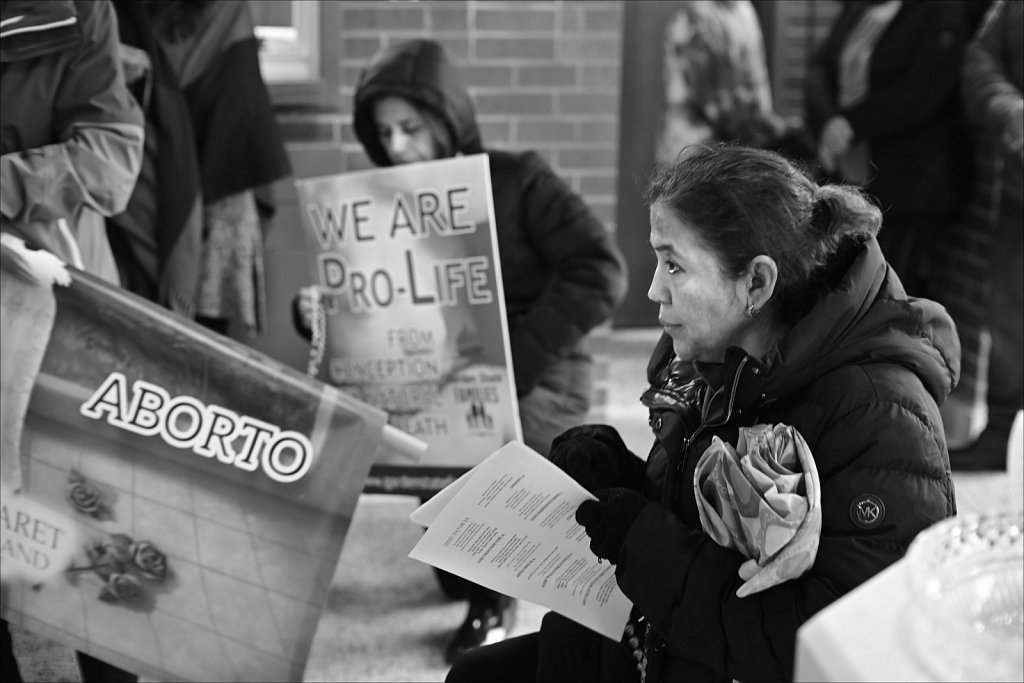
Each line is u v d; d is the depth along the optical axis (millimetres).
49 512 2889
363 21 4180
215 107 3721
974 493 4496
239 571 2924
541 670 2084
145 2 3639
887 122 5008
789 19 6051
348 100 4203
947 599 1154
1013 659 1095
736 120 5863
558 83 4449
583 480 1999
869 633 1152
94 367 2824
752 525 1652
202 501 2889
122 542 2896
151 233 3730
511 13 4344
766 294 1771
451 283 3465
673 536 1763
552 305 3541
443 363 3520
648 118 6125
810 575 1675
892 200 5094
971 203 5230
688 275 1785
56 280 2797
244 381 2857
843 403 1730
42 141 3072
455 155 3588
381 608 3758
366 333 3559
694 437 1879
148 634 2951
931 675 1100
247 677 3000
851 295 1743
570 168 4539
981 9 5039
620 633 1966
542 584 1934
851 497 1686
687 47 5828
